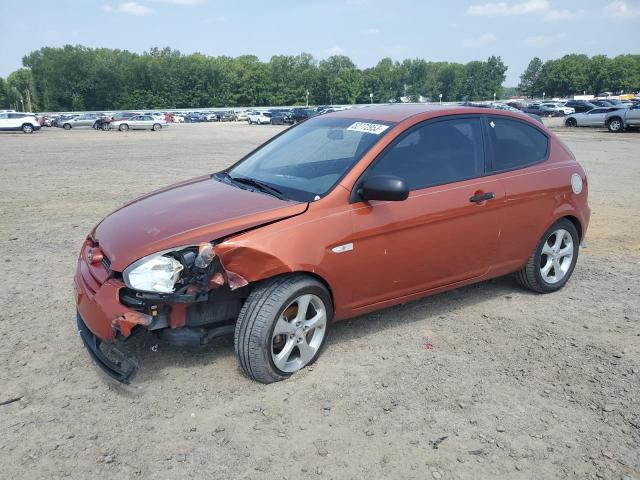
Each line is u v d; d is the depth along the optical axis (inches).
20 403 135.4
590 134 1159.6
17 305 195.5
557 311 195.6
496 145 190.4
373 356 160.7
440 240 170.6
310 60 6190.9
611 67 5915.4
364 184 150.3
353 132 175.2
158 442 122.0
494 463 117.6
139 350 160.1
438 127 178.1
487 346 168.2
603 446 123.7
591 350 166.7
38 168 618.5
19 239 288.2
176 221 145.9
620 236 302.4
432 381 147.9
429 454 119.9
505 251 190.5
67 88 5039.4
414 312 192.7
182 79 5403.5
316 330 153.9
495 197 181.3
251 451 119.6
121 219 159.3
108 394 139.7
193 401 137.1
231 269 135.3
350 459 117.8
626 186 476.1
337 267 149.9
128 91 5221.5
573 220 214.1
